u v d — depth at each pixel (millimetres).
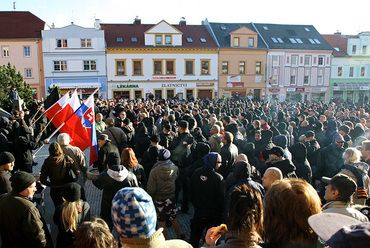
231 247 2611
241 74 47656
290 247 2576
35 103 19391
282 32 51375
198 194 5383
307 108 20531
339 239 1650
